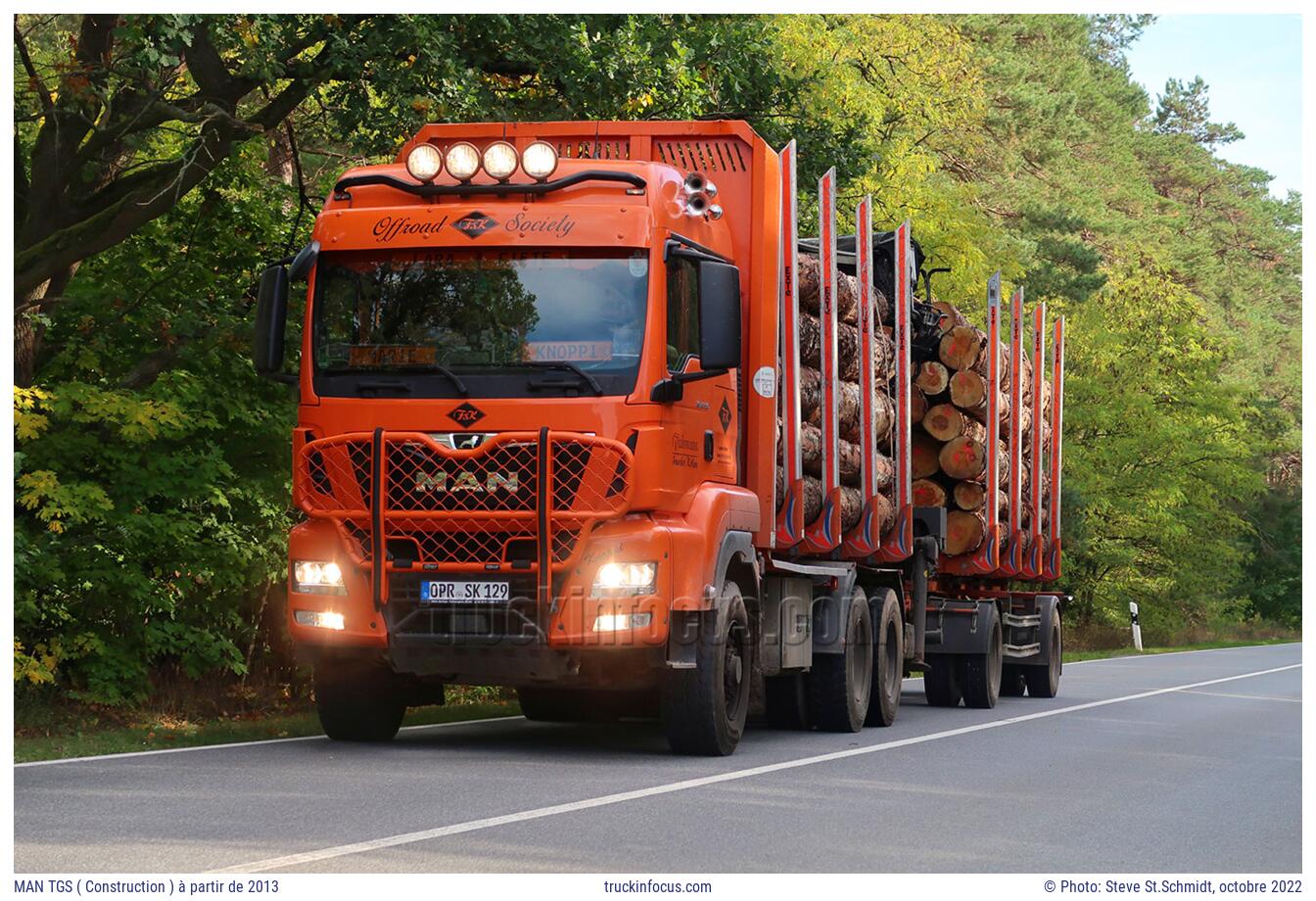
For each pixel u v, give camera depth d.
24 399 21.75
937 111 75.31
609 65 27.28
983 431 29.88
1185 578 84.69
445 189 17.22
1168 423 80.12
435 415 16.53
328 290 17.16
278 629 26.20
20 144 26.28
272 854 10.88
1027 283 87.88
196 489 22.83
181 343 24.95
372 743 18.42
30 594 21.31
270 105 25.56
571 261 16.81
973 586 31.56
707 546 17.14
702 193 17.67
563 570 16.36
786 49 54.88
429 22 24.41
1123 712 27.66
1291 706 29.78
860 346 23.77
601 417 16.41
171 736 18.92
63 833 11.55
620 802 13.62
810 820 13.12
